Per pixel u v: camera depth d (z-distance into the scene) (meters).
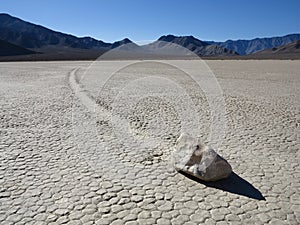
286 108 10.09
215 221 3.45
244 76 22.53
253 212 3.63
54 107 10.35
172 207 3.74
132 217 3.53
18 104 10.95
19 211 3.65
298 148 5.93
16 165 5.07
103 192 4.12
